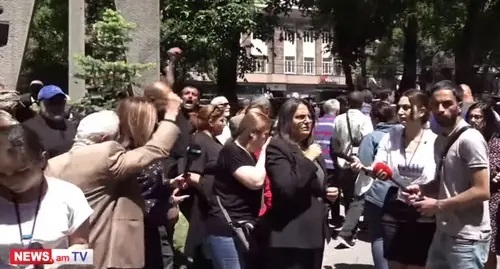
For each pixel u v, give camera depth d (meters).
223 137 6.82
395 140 5.55
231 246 5.15
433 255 4.83
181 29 17.72
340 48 25.66
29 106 6.86
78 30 9.66
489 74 27.11
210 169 5.62
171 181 5.31
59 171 3.92
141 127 4.27
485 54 24.33
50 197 2.96
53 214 2.94
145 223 4.98
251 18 18.30
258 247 5.02
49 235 2.91
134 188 4.21
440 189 4.75
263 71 66.88
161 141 4.20
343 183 9.03
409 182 5.36
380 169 5.11
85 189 3.95
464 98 6.86
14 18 10.20
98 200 4.00
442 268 4.78
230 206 5.09
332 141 8.98
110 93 8.56
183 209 6.22
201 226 5.64
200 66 20.03
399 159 5.45
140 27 9.83
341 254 8.45
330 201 5.01
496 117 6.14
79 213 3.02
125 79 8.69
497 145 5.95
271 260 4.81
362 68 32.97
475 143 4.48
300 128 4.81
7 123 2.89
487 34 23.81
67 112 7.41
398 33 29.59
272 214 4.77
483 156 4.47
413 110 5.41
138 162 4.06
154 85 4.54
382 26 23.98
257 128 5.00
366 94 9.94
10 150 2.82
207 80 23.20
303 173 4.68
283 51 68.38
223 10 17.72
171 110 4.44
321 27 25.61
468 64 24.23
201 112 6.08
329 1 23.56
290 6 24.25
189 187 5.76
